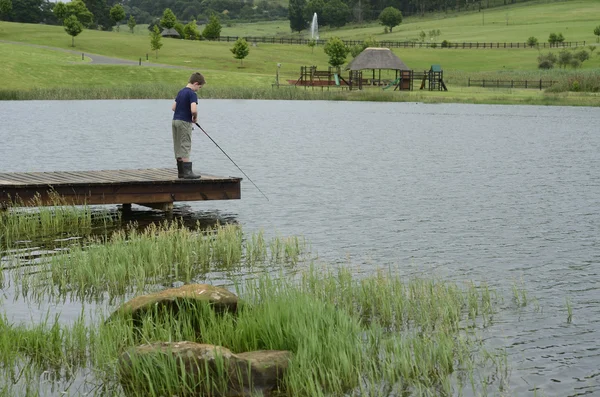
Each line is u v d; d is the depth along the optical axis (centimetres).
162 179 1547
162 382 665
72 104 5953
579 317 898
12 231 1352
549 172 2330
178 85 8281
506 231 1436
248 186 2006
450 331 842
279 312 783
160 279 1056
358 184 2048
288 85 9025
